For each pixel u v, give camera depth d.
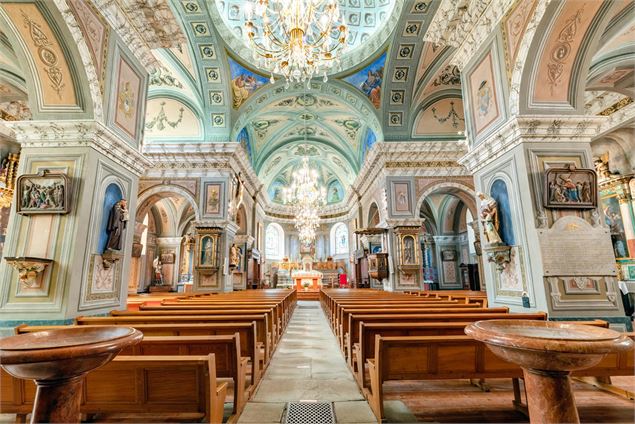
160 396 2.36
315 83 13.66
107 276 5.56
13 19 4.66
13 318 4.60
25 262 4.51
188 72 12.16
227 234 13.00
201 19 10.48
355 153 19.38
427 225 20.88
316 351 5.71
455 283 18.88
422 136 13.67
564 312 4.77
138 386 2.37
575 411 1.67
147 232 18.19
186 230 20.50
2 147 10.23
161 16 6.21
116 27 5.74
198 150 12.91
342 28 7.43
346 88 13.58
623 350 1.52
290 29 7.29
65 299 4.66
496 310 5.02
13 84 8.27
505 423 3.02
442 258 19.22
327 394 3.64
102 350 1.51
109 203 5.64
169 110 13.34
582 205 5.05
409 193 13.41
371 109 13.64
